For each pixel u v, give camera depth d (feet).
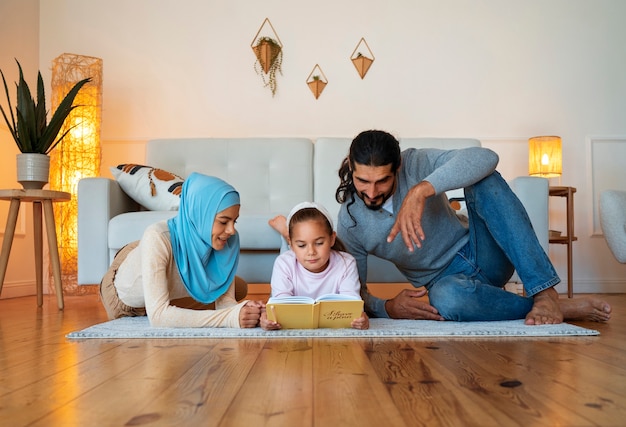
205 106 13.38
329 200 11.05
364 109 13.37
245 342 4.80
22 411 2.70
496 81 13.44
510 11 13.52
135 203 10.28
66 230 11.51
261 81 13.42
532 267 5.56
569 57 13.50
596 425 2.35
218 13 13.48
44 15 13.44
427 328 5.33
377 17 13.47
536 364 3.69
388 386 3.09
